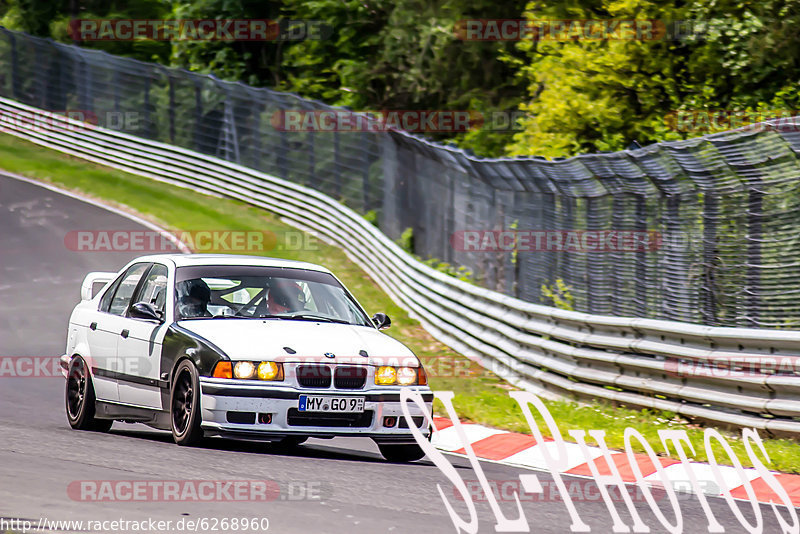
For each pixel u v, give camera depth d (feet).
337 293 114.83
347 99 411.75
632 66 261.24
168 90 425.69
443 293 203.00
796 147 119.14
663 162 138.51
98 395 112.98
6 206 338.75
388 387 98.58
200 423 95.91
